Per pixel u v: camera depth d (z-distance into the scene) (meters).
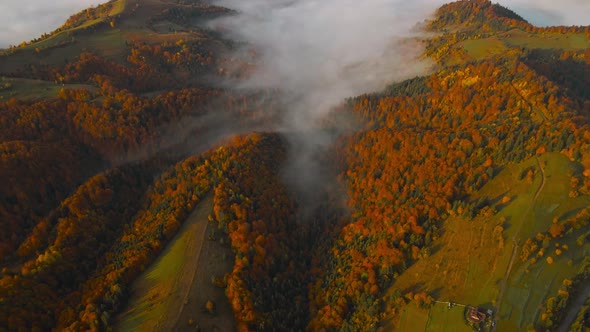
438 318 145.88
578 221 150.62
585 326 121.25
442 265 164.12
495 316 138.00
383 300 161.75
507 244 157.25
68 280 175.62
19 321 144.12
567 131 182.38
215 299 159.75
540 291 139.00
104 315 147.62
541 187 171.25
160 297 158.62
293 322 167.88
